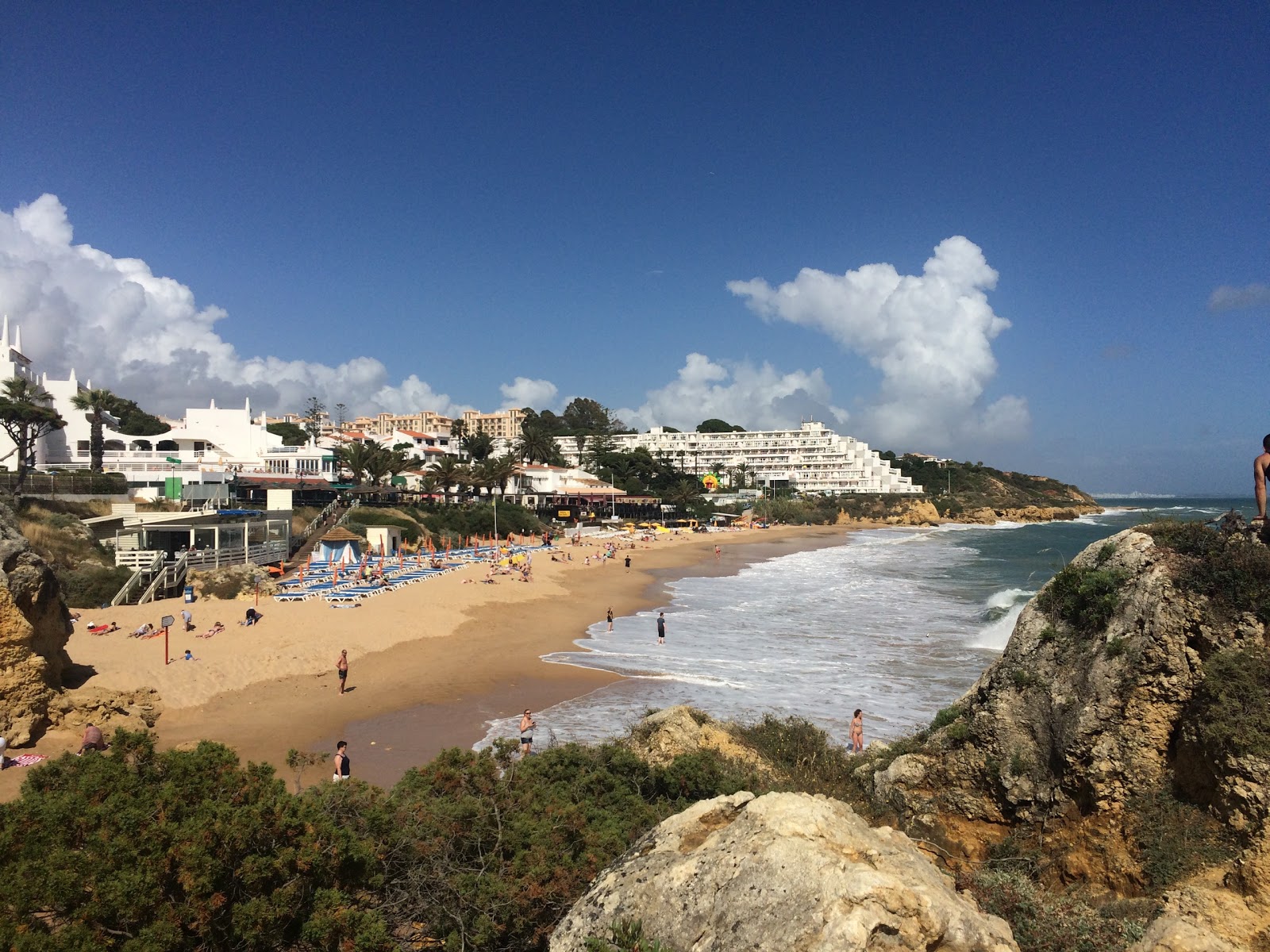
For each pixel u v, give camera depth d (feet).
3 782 52.80
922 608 147.54
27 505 145.28
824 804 19.95
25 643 61.77
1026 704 31.04
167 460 233.55
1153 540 29.53
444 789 32.40
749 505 513.86
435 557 203.82
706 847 18.92
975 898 24.72
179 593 130.21
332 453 294.05
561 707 80.53
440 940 25.29
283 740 68.54
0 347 205.46
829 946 15.01
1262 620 25.59
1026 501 630.74
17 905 18.94
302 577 155.22
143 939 18.67
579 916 19.15
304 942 21.15
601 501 413.18
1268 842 21.76
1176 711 26.43
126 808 21.94
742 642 115.24
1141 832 25.38
